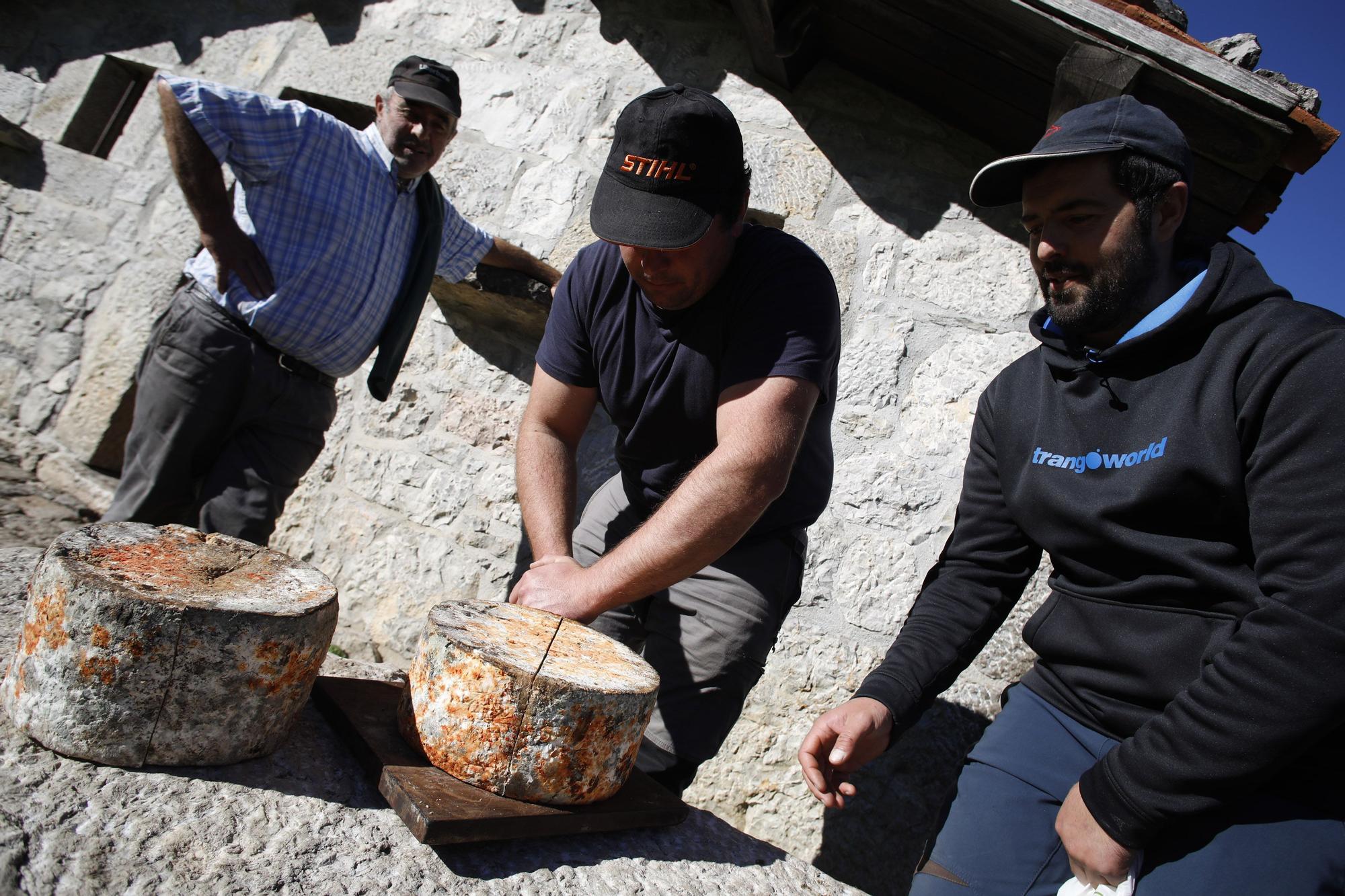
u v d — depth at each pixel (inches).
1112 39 78.7
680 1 120.9
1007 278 101.5
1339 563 42.4
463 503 116.7
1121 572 53.6
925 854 59.7
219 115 82.0
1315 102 82.8
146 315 134.8
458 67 129.6
